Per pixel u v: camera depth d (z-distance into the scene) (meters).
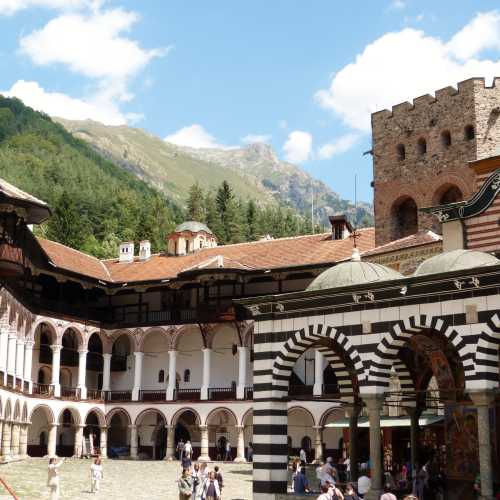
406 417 48.81
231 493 41.78
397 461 48.75
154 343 80.44
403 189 64.06
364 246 69.62
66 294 78.44
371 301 29.94
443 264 29.52
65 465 61.28
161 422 78.00
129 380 81.06
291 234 192.25
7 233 56.75
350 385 34.47
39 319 70.94
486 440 26.52
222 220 169.12
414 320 28.72
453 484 31.81
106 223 158.25
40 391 72.19
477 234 37.31
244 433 73.81
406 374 34.75
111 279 79.50
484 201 37.16
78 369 78.06
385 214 64.94
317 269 68.88
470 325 27.31
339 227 73.88
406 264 49.59
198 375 77.69
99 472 42.47
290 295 32.03
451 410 32.28
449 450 32.19
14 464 59.38
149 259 84.06
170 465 64.44
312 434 69.44
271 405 32.28
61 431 77.75
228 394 72.31
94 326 77.19
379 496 28.61
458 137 61.44
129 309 80.31
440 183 61.88
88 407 75.38
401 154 65.06
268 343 32.72
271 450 32.00
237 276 71.06
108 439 80.19
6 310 60.00
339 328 30.72
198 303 74.19
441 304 28.14
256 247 78.44
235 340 76.19
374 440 29.12
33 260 68.81
